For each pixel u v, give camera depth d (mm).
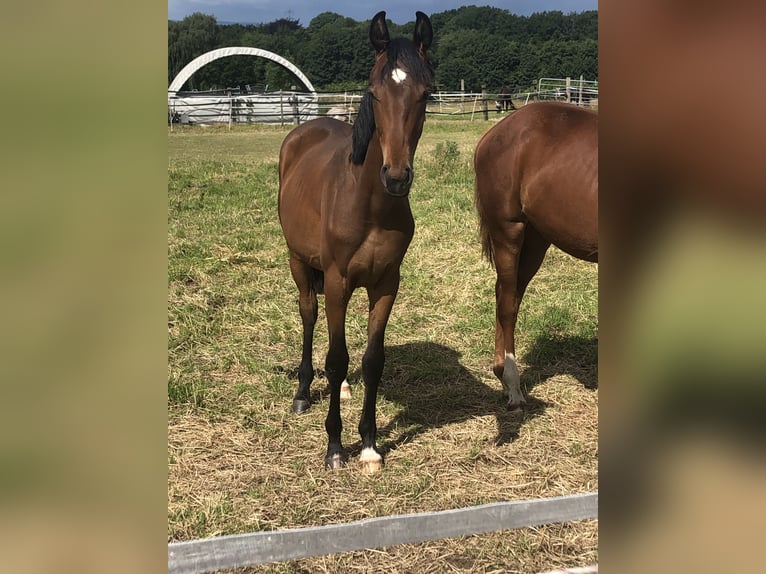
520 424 3391
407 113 2277
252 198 8664
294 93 25453
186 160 12484
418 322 4660
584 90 22734
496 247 3666
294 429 3309
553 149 3312
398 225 2623
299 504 2668
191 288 5121
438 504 2676
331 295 2797
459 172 10000
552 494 2752
